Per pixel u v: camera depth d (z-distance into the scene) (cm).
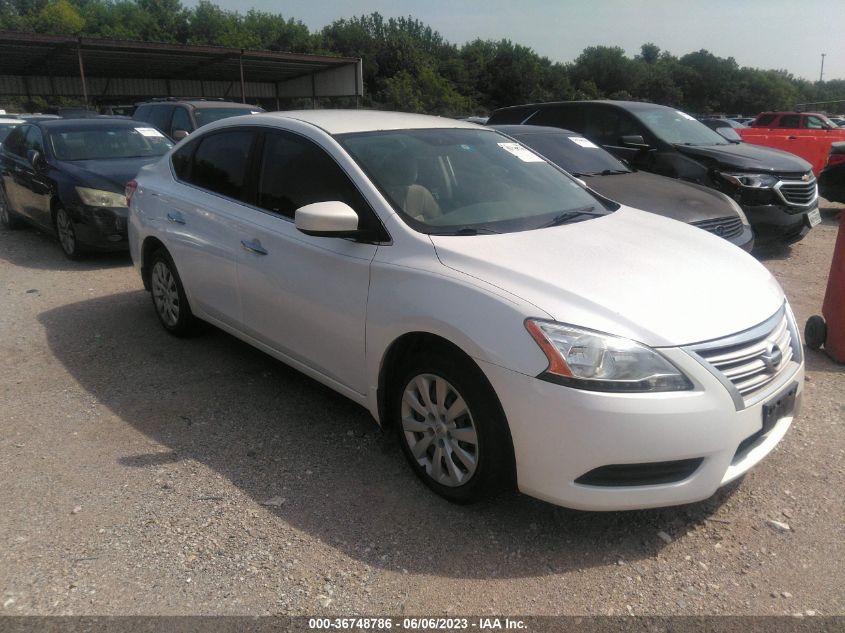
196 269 436
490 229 322
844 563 263
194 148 459
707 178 751
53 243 844
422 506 298
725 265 314
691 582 254
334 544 274
